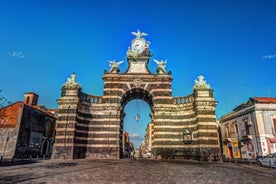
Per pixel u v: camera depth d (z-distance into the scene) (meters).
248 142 36.59
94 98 36.12
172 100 36.25
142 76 36.91
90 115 35.00
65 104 32.91
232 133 42.53
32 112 40.97
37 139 42.44
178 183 11.45
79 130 33.19
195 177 13.74
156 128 34.69
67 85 33.91
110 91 36.16
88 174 14.56
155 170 17.48
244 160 33.75
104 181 11.78
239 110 39.75
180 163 25.59
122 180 12.19
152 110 39.00
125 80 36.84
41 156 44.06
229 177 14.02
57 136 31.53
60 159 30.36
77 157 31.83
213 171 17.38
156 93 36.22
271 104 34.50
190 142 33.00
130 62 38.31
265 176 15.02
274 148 32.53
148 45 39.31
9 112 38.25
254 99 37.66
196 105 32.97
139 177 13.44
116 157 33.03
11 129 36.66
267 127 33.56
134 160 30.33
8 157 35.16
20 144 37.06
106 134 34.16
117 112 35.22
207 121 32.25
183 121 34.94
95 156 33.03
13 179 12.22
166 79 36.84
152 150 35.66
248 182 12.10
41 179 12.24
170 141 34.12
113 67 37.69
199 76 34.88
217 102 33.06
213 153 30.73
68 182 11.33
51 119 48.62
